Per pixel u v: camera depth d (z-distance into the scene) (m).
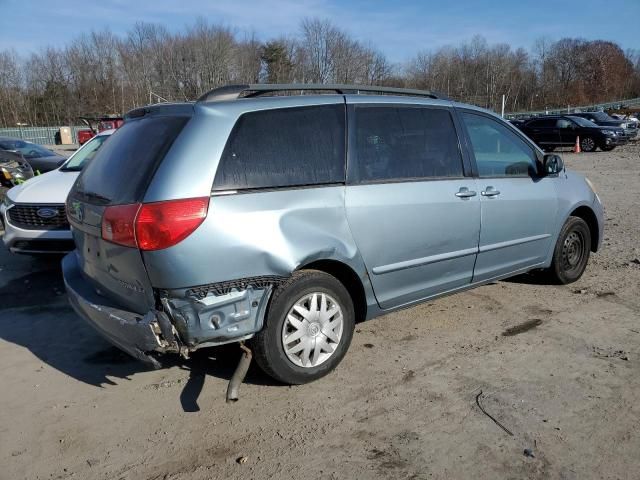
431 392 3.67
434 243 4.31
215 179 3.30
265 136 3.54
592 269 6.30
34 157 15.15
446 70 59.00
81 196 3.84
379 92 4.51
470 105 4.82
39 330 4.87
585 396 3.59
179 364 4.16
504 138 4.99
